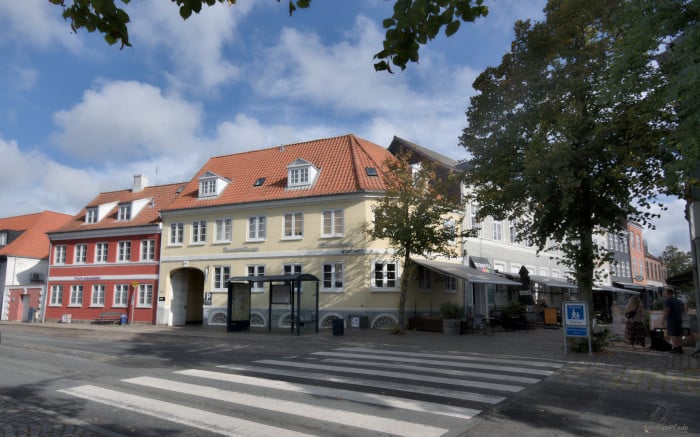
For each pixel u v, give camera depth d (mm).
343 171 26828
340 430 6203
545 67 13969
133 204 33438
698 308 15844
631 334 15391
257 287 27000
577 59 13547
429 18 4227
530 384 9219
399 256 22891
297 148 31094
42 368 11531
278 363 12117
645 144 12195
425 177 21469
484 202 15617
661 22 8617
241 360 12789
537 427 6320
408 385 9086
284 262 26391
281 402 7715
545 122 13766
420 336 20188
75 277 34594
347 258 24781
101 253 34000
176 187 34812
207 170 33000
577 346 14117
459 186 28578
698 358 12820
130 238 32625
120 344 17984
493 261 31250
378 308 24031
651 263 65750
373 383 9297
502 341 17984
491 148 14820
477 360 12609
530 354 13836
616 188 13242
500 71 15281
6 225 44719
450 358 13039
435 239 20922
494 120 15047
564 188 12336
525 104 14492
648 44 9203
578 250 14297
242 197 28609
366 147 29562
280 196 27125
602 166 12977
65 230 35562
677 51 8180
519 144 14531
